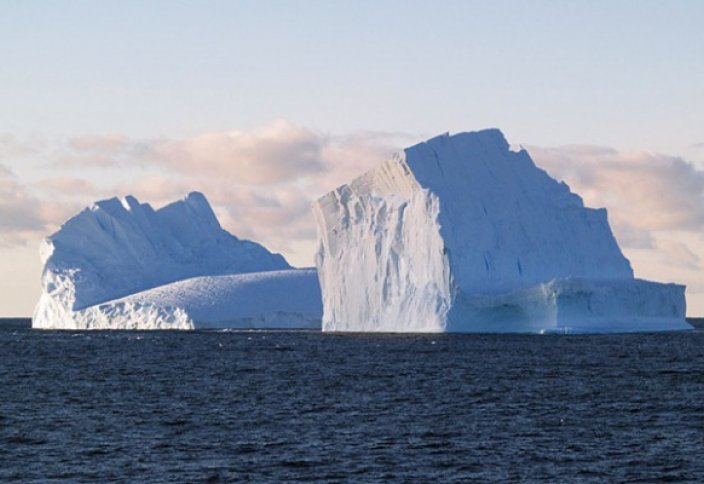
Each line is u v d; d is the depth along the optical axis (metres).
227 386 139.38
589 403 117.06
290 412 109.56
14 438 91.88
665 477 76.31
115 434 94.25
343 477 76.19
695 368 165.88
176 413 109.00
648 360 183.75
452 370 162.38
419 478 76.06
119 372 166.25
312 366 174.62
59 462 81.12
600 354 199.00
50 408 114.25
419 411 110.00
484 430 96.44
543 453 85.00
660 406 114.19
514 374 154.88
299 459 82.31
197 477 75.94
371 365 175.12
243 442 89.81
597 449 86.69
